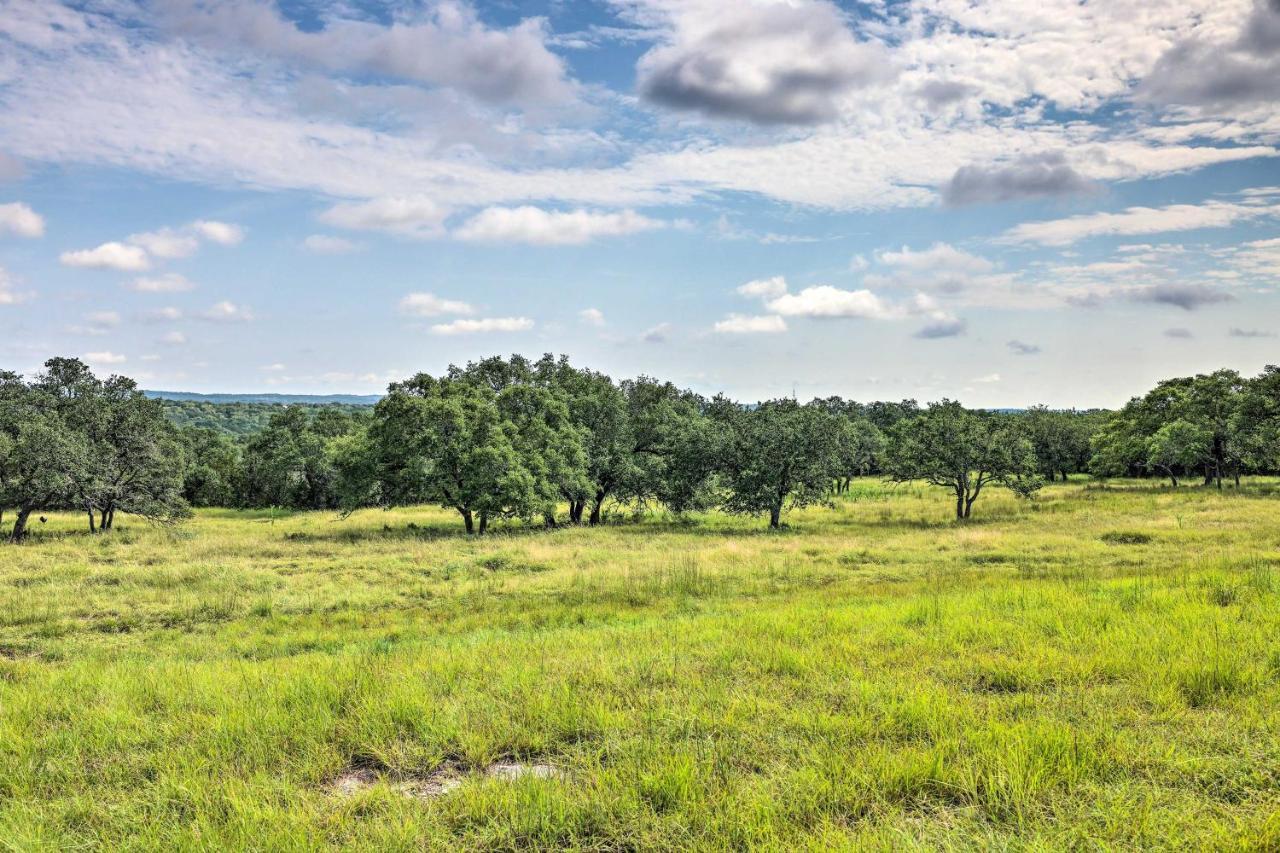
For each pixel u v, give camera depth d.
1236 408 52.41
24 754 5.90
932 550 24.30
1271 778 4.66
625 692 7.09
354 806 4.78
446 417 35.44
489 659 8.89
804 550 25.16
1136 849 3.85
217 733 6.18
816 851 3.89
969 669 7.48
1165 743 5.28
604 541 29.75
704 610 14.11
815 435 36.28
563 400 42.03
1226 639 8.02
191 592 17.75
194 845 4.25
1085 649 7.95
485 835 4.30
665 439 42.03
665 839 4.21
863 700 6.48
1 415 35.47
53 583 19.08
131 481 37.91
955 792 4.73
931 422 40.78
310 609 16.02
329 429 68.12
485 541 30.25
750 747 5.54
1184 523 29.70
